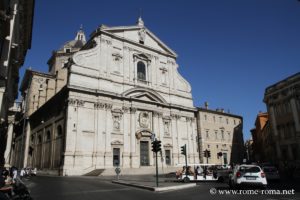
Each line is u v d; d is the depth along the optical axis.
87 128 38.16
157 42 51.56
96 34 44.16
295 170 30.62
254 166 15.95
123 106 42.62
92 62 41.50
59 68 63.06
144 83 46.94
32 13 26.31
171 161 46.22
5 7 14.55
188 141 49.97
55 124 42.78
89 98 39.50
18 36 24.00
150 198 13.10
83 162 36.44
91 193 15.39
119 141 40.41
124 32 46.75
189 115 51.97
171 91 50.62
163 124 47.28
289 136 39.94
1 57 17.00
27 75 62.22
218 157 56.62
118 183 22.34
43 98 58.34
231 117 63.06
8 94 23.06
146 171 38.88
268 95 45.06
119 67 44.34
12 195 9.68
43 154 45.66
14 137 66.69
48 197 13.75
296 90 38.69
